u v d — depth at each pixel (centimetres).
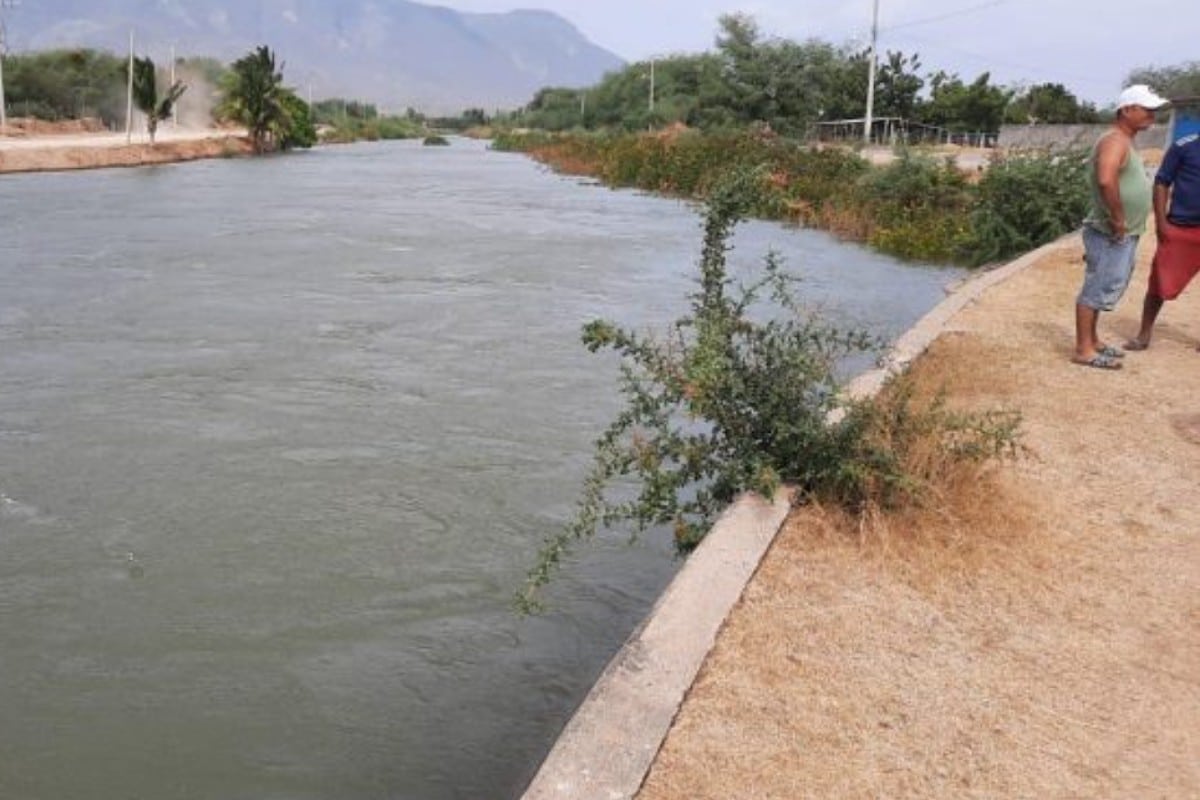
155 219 2070
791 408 487
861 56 6106
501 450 718
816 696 336
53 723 413
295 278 1395
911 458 475
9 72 5234
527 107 11756
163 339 1023
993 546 451
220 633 482
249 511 612
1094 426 620
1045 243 1617
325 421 773
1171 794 302
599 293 1323
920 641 376
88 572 536
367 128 9462
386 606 509
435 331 1078
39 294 1242
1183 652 381
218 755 396
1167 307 969
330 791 377
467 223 2133
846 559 431
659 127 6347
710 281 537
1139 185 709
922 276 1546
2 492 631
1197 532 482
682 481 498
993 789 300
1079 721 336
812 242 1931
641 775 291
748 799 285
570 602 515
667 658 345
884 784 297
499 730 414
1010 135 4178
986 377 703
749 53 6141
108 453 700
